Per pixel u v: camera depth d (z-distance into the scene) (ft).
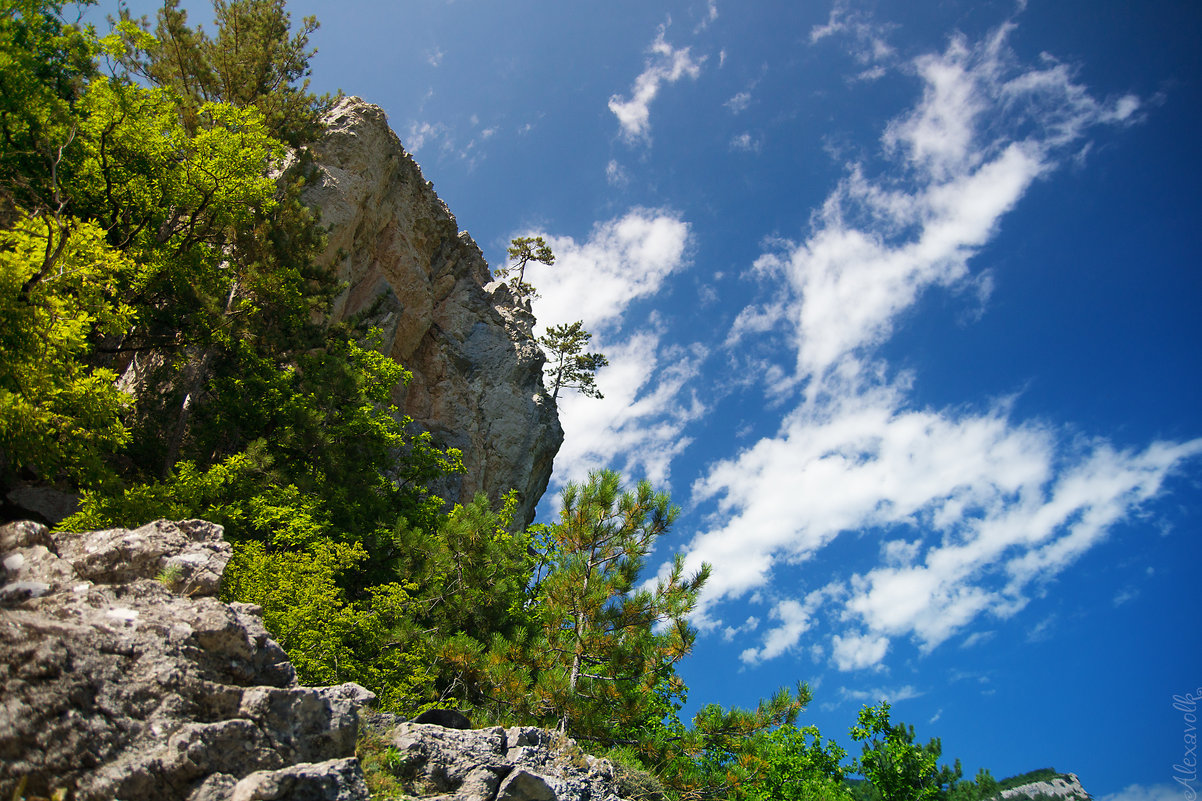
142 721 27.17
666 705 64.08
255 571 52.31
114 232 74.84
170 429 82.53
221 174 76.38
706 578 59.06
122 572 33.12
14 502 57.16
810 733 96.22
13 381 45.75
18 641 26.35
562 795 38.06
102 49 74.33
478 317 167.84
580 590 58.54
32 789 23.86
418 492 105.50
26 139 69.77
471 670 55.72
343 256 110.22
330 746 30.58
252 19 119.03
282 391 87.25
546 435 165.37
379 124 147.33
